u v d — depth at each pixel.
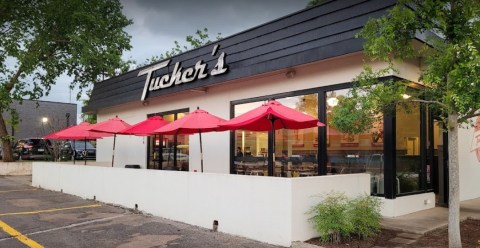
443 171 9.97
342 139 9.31
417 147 9.27
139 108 16.94
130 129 11.48
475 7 5.26
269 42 10.31
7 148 20.42
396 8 5.79
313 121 7.74
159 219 8.54
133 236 6.98
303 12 9.52
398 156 8.58
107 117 19.48
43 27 18.25
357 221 6.29
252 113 7.86
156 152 15.95
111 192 10.68
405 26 5.66
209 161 13.13
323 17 9.05
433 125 10.02
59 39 18.86
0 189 14.01
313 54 9.07
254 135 11.69
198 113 9.42
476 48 5.04
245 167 11.89
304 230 6.31
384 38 5.65
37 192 13.16
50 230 7.50
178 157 14.69
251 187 6.77
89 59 18.06
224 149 12.59
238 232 6.96
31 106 38.09
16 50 17.56
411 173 9.04
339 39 8.62
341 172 9.29
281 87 10.72
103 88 18.67
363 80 6.10
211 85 12.30
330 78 9.52
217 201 7.43
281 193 6.27
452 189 5.55
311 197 6.45
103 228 7.64
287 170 10.61
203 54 12.54
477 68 4.59
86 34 18.44
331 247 5.98
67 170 12.95
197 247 6.21
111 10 20.92
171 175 8.62
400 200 8.49
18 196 12.17
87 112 20.64
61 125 36.66
